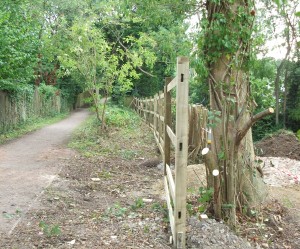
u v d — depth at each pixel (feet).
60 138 42.04
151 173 24.56
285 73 68.08
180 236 11.69
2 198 17.11
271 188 19.71
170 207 14.21
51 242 12.25
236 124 13.71
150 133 43.70
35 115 67.87
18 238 12.51
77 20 49.19
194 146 27.27
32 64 44.32
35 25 45.19
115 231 13.44
